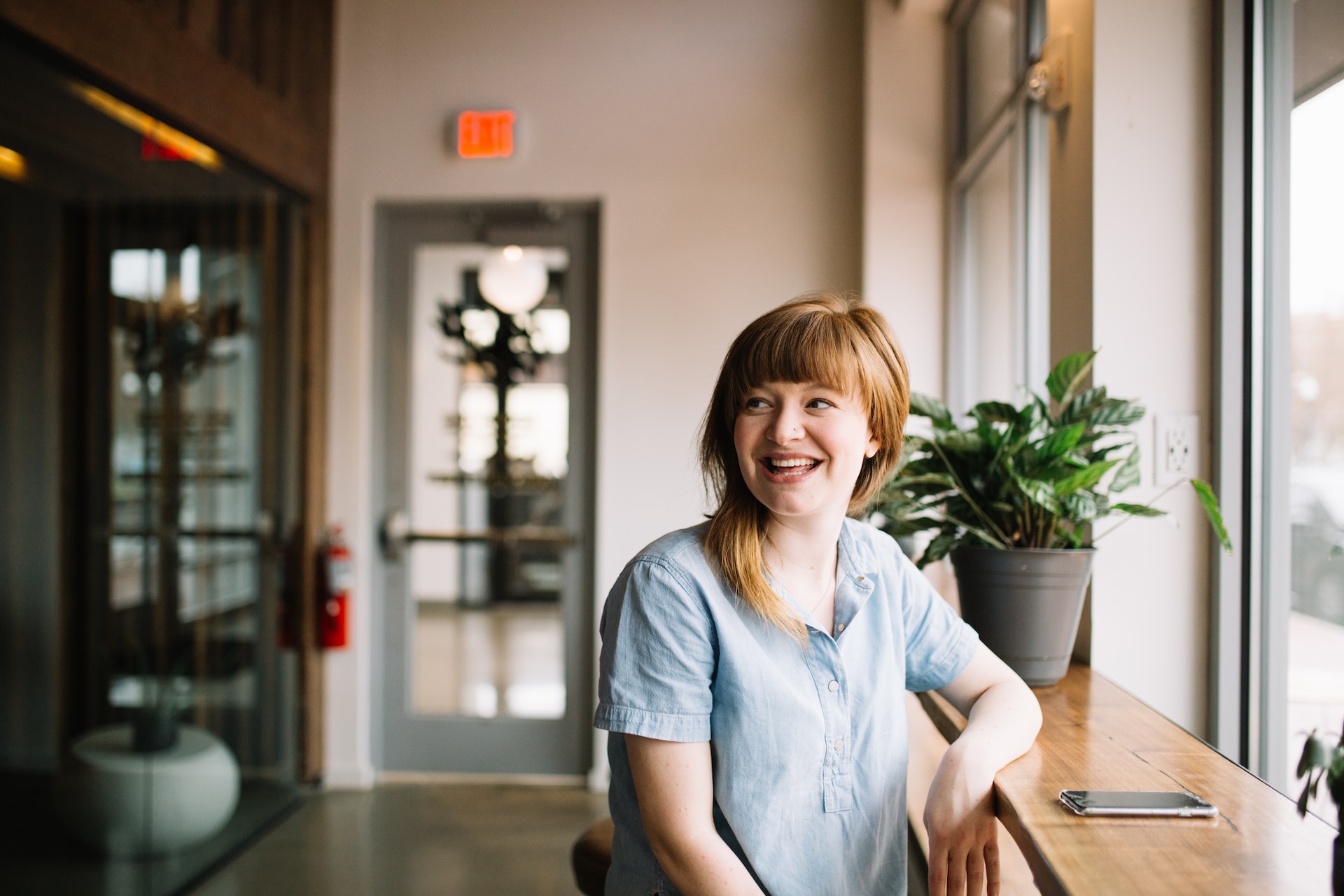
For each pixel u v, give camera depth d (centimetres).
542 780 361
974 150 282
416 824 318
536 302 364
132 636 247
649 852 105
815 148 345
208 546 282
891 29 326
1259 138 155
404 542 365
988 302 286
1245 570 159
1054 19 188
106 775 237
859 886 105
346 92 355
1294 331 143
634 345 349
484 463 367
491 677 365
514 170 351
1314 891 74
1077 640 171
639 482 349
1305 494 140
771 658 101
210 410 282
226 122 275
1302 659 140
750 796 100
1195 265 164
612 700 100
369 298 357
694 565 102
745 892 96
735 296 346
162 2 246
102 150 231
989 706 113
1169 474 164
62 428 221
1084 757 110
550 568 365
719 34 348
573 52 351
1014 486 145
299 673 343
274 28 309
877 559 114
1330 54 132
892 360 107
